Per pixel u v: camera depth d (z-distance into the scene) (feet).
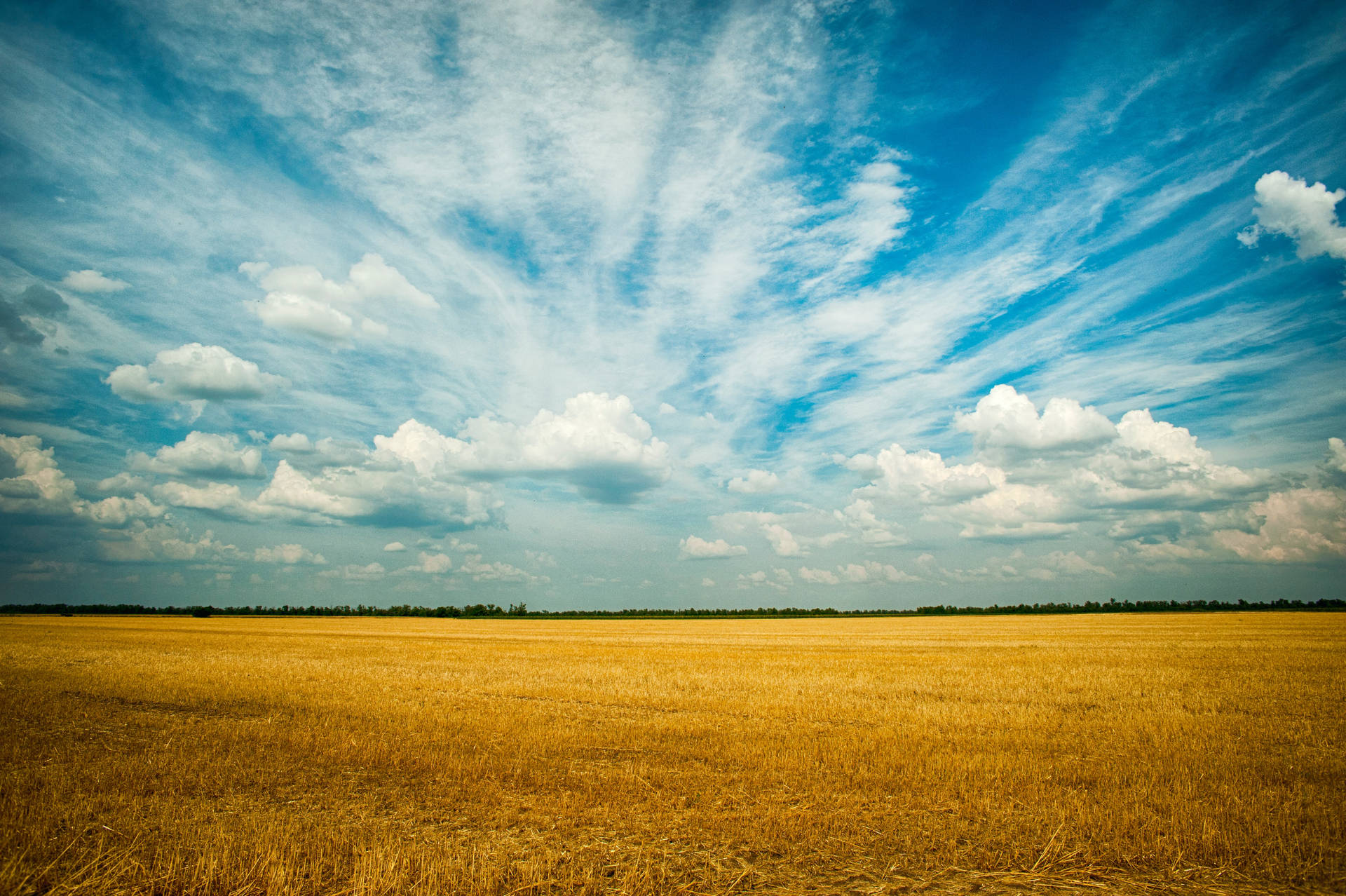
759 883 21.76
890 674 79.66
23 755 37.22
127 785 31.42
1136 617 309.63
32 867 22.09
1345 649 109.70
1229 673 77.77
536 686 67.77
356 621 349.20
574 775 33.96
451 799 30.01
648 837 25.61
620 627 271.90
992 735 43.09
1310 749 39.09
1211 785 31.40
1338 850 23.91
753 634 199.62
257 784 32.04
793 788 31.63
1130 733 43.75
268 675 75.05
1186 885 21.67
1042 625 229.45
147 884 20.99
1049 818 26.76
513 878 21.58
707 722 48.11
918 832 25.88
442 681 71.72
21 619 321.11
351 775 33.60
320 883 21.30
